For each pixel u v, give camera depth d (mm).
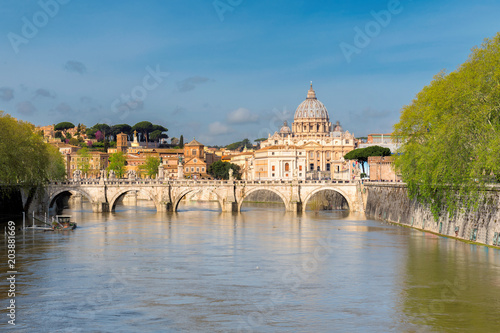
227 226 154625
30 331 62281
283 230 143375
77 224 159000
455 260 93500
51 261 97625
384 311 68125
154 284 80875
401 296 74000
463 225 111875
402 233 129750
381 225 152000
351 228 145750
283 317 66312
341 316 66500
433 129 122812
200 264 95250
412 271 87125
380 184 174125
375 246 111812
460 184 106750
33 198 174125
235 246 115438
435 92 124562
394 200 158500
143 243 119625
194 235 133625
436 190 121750
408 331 61719
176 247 114125
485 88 106812
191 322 64875
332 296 74438
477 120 104125
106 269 90938
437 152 107125
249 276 85875
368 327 62969
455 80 117875
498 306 69562
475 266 89062
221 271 89500
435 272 86000
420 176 123125
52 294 75688
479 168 99188
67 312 68375
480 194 106000
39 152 161375
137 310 69062
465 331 61656
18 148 143000
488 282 79812
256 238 127688
